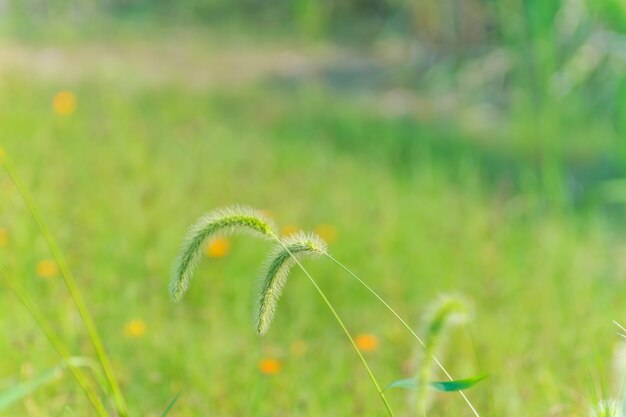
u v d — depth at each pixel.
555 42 12.12
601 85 12.70
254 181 8.83
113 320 5.68
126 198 7.70
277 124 11.83
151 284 6.28
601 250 8.06
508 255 7.65
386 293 6.75
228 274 6.64
